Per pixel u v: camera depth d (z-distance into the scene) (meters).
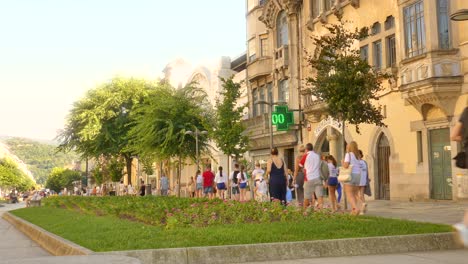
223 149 32.16
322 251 8.90
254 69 38.28
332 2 29.66
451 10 20.80
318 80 19.23
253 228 10.82
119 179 55.59
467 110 5.38
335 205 17.08
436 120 21.83
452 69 20.59
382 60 25.55
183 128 36.56
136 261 6.15
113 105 45.91
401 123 24.05
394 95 24.47
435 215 14.80
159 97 38.03
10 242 14.77
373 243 9.13
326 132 30.73
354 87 18.67
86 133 44.88
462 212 15.57
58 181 150.00
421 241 9.35
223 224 12.46
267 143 37.25
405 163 23.78
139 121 38.34
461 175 20.19
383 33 25.42
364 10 26.89
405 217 14.16
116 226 12.96
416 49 22.11
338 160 29.62
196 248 8.52
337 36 19.36
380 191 25.95
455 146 20.86
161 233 10.85
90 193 62.81
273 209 13.48
